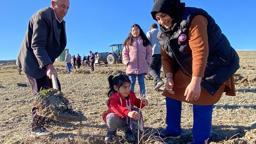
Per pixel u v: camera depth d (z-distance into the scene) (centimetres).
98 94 475
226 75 205
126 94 219
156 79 408
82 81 779
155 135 236
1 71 1650
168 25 207
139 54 370
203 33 196
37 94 229
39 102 225
